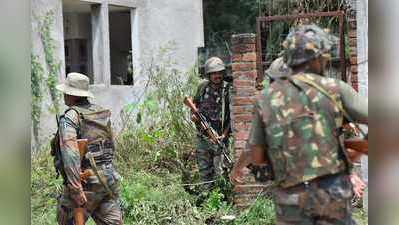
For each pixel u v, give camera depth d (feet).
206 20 61.16
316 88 10.69
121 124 32.17
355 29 19.61
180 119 26.99
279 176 10.80
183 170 24.12
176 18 39.99
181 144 26.45
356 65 19.56
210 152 22.12
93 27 34.42
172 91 28.84
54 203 21.35
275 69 11.35
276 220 10.99
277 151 10.75
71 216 15.47
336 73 20.92
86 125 15.34
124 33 41.96
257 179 11.53
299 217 10.62
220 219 19.49
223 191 21.50
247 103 20.24
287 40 11.09
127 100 35.50
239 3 61.36
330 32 21.31
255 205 19.35
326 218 10.50
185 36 40.73
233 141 21.36
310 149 10.49
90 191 15.29
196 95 22.65
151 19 37.88
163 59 38.55
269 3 24.84
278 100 10.82
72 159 14.75
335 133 10.61
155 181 24.08
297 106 10.66
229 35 60.34
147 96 31.48
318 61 10.92
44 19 30.42
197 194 22.08
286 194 10.71
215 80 22.07
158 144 26.99
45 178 23.41
